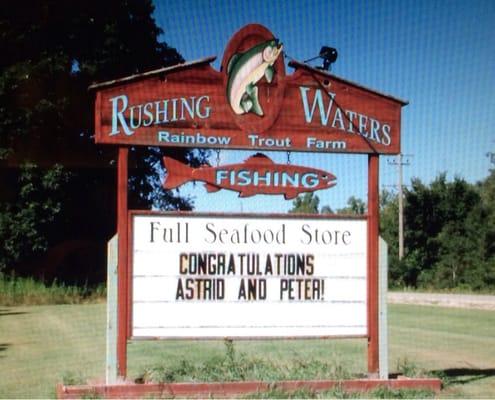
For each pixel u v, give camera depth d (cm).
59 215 3875
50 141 3812
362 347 1650
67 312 2764
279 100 1125
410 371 1159
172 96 1095
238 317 1095
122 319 1059
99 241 4041
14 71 3647
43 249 3850
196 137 1099
